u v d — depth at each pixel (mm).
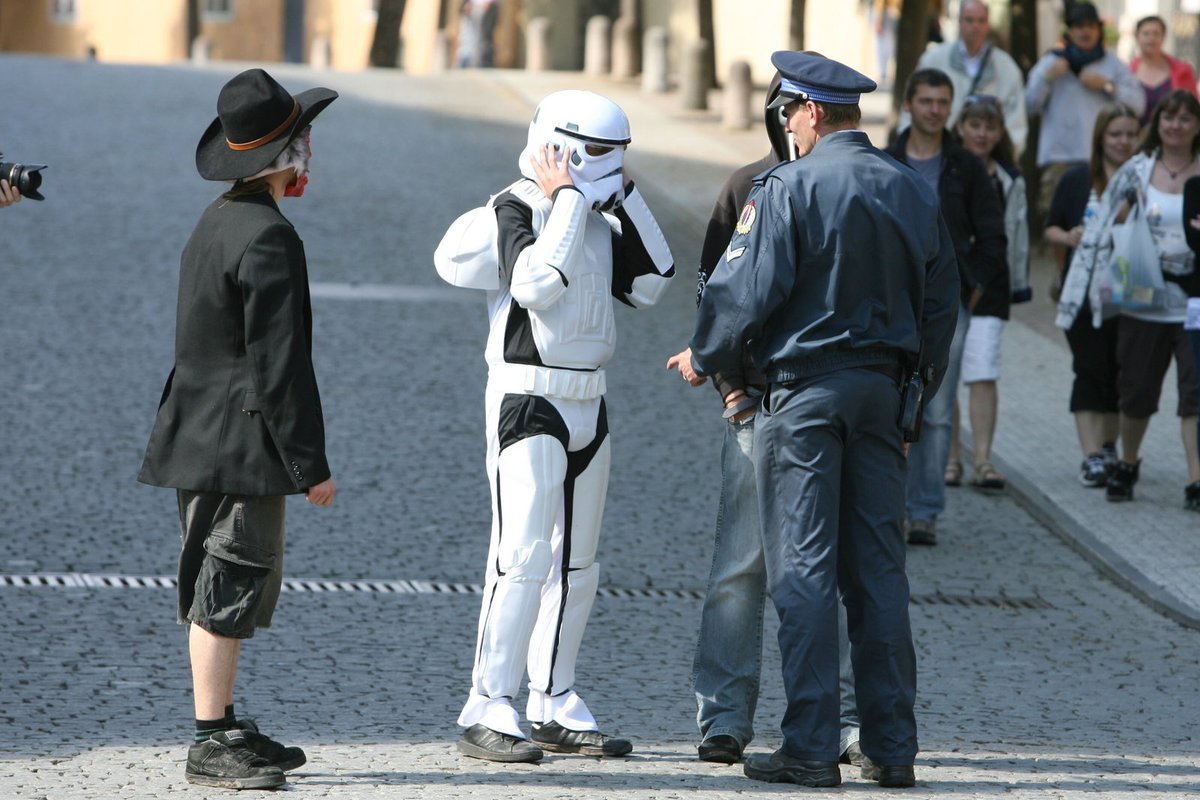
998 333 37312
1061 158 55688
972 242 32906
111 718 22250
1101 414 37656
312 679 24438
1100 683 25750
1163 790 20125
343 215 63312
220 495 19125
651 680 25094
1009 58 49312
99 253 55625
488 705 20781
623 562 31438
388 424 40094
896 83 64688
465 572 30531
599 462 21062
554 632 21156
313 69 107875
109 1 192250
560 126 20312
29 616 26844
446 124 85688
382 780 19672
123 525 32281
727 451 21141
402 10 116625
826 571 19797
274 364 18688
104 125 77812
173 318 48750
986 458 37469
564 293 20391
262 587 19281
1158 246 34812
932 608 29688
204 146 19250
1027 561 32812
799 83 20172
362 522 33250
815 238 19500
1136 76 56656
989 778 20469
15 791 18828
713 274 19641
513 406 20516
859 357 19734
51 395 41000
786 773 19906
